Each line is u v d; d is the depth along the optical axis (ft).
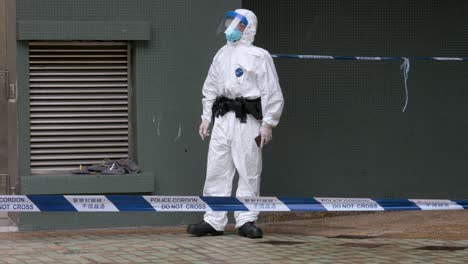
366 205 38.17
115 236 38.96
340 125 46.68
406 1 46.78
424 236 39.55
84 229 40.63
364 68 46.68
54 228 40.34
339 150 46.70
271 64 37.83
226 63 37.88
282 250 35.63
